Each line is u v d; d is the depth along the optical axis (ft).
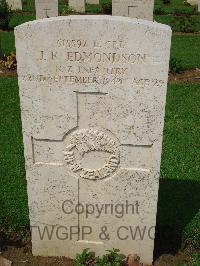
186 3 18.66
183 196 4.29
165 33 2.63
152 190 3.17
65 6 16.87
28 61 2.79
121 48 2.70
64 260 3.53
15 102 6.81
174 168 4.84
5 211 3.99
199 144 5.47
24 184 4.48
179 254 3.56
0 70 8.45
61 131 3.02
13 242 3.67
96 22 2.64
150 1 10.21
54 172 3.19
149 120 2.91
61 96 2.89
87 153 3.10
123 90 2.84
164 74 2.75
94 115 2.96
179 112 6.52
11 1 15.56
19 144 5.38
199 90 7.54
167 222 3.86
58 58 2.77
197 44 11.16
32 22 2.69
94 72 2.80
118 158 3.10
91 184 3.22
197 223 3.84
